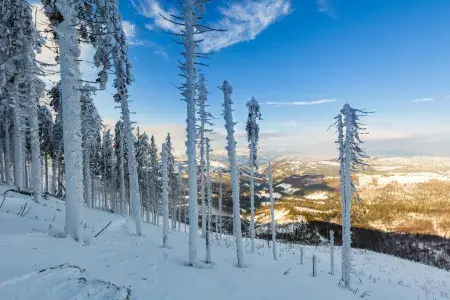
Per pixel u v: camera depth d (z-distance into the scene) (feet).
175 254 40.24
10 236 25.73
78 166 31.04
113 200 145.18
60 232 31.07
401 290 73.46
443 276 110.42
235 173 50.88
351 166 64.75
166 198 49.01
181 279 27.81
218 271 36.55
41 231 31.12
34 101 55.42
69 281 17.69
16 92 65.62
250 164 87.92
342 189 66.90
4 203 44.75
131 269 26.50
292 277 48.91
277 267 58.80
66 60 30.58
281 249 120.37
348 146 63.31
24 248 23.67
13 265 19.72
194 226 36.47
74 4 34.42
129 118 58.34
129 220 82.74
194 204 37.04
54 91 69.97
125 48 55.01
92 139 98.22
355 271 92.84
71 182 30.53
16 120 69.10
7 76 58.85
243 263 49.37
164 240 46.98
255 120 85.97
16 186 69.31
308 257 110.42
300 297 35.14
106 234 44.50
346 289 57.77
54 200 72.59
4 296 15.19
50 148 116.57
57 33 29.89
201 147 87.56
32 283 16.76
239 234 48.44
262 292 32.68
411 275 106.73
